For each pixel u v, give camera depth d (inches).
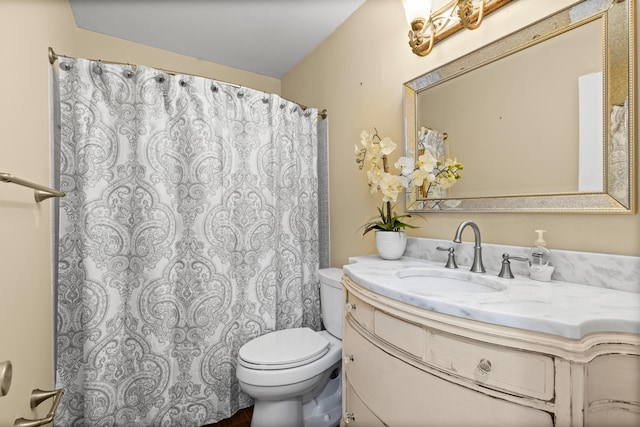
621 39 33.4
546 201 39.5
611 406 23.1
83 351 54.2
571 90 37.4
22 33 37.2
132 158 59.2
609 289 33.0
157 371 58.8
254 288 70.4
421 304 30.1
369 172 58.6
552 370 22.4
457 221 51.1
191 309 62.9
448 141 52.1
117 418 55.9
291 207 78.0
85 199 54.8
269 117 73.6
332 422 61.5
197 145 63.6
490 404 25.1
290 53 91.7
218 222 65.4
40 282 43.0
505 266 39.5
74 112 55.2
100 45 79.4
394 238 54.1
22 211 35.2
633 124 32.6
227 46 87.1
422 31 50.6
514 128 43.1
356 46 72.6
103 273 55.7
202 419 62.8
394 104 62.5
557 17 38.4
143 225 58.6
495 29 45.3
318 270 77.7
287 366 53.2
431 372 29.5
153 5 69.1
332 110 81.9
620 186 33.4
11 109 32.9
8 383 23.4
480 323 26.0
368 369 38.9
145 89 59.2
